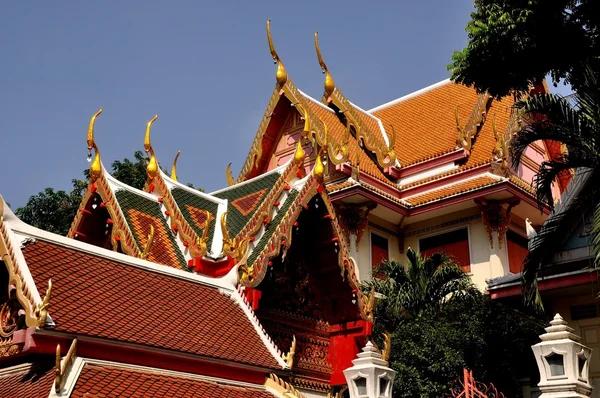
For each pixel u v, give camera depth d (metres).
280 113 31.53
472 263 28.44
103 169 18.73
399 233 30.80
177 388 11.49
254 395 12.83
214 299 14.70
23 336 10.43
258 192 20.91
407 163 32.16
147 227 18.39
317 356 18.20
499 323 21.17
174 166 23.66
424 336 20.92
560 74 17.73
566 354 11.08
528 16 16.48
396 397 20.41
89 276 12.40
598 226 13.88
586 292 18.69
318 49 33.00
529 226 19.14
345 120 32.69
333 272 18.45
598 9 16.86
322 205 18.02
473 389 13.48
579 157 15.51
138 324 11.97
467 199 28.17
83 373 10.42
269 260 16.28
